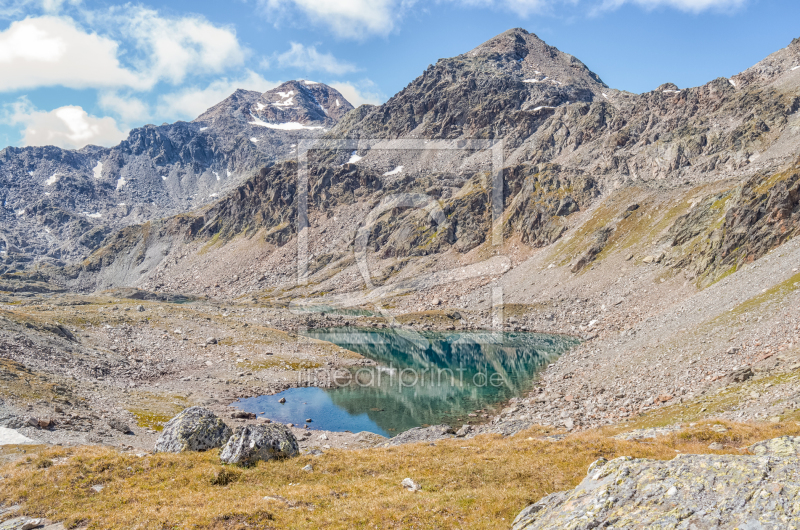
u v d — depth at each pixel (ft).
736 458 37.06
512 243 579.07
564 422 140.77
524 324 379.76
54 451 83.76
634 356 206.18
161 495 65.92
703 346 175.32
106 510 60.95
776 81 613.52
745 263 282.56
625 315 335.26
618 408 148.66
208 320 336.49
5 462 85.51
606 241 465.88
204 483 71.46
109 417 139.03
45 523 58.80
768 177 304.50
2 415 113.19
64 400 140.97
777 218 275.39
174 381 217.56
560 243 520.01
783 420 88.48
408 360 280.72
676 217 427.33
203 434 91.76
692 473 37.24
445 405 195.83
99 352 226.17
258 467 80.28
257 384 223.92
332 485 73.00
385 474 80.18
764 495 32.19
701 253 335.88
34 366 171.63
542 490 65.16
